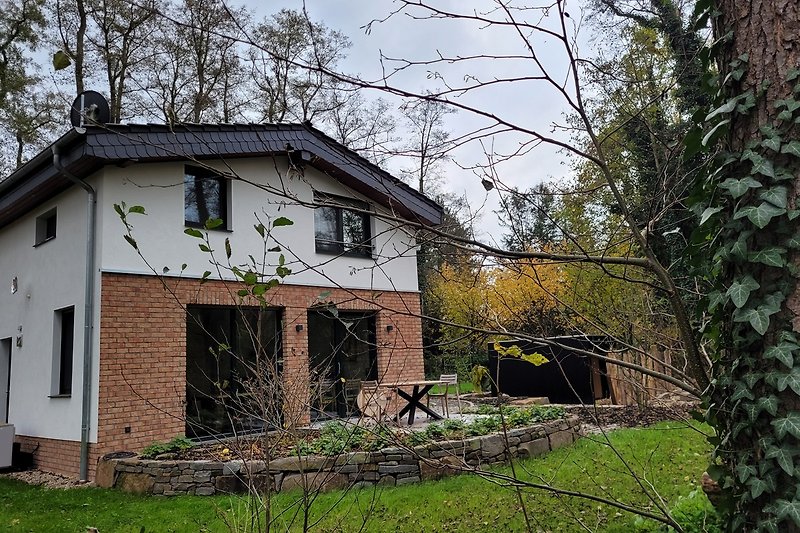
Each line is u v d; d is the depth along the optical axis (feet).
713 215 7.12
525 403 39.09
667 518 8.40
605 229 10.93
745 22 7.16
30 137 63.16
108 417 27.53
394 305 40.68
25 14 58.08
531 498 18.88
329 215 39.01
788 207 6.59
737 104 7.03
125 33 47.88
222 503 21.08
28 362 34.22
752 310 6.66
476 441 23.98
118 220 29.04
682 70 9.18
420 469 22.79
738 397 6.80
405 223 7.62
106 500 22.77
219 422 31.68
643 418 31.42
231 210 33.35
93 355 28.14
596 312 11.80
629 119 9.43
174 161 29.96
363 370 39.50
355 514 18.45
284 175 35.45
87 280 28.43
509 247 9.08
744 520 6.85
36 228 34.81
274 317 35.32
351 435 13.15
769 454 6.49
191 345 31.60
